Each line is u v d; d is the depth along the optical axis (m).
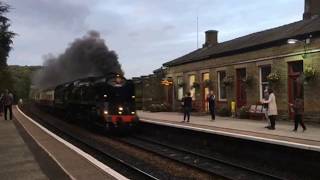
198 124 24.09
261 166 16.12
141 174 14.30
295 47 23.53
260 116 25.89
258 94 26.77
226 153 18.98
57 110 44.50
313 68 22.36
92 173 12.12
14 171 12.69
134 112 28.02
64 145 18.42
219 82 31.55
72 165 13.41
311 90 22.55
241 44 29.66
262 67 26.59
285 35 24.55
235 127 21.67
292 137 16.98
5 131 24.86
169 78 39.34
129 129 28.39
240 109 27.75
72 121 36.59
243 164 16.67
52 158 14.88
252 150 17.17
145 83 43.06
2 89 38.16
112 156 17.73
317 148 13.70
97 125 28.83
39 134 23.36
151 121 27.16
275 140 15.96
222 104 31.02
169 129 24.62
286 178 13.79
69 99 37.06
